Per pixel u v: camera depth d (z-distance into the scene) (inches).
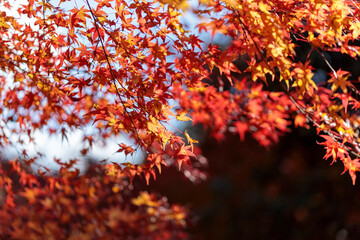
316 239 305.4
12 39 118.2
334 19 97.9
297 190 341.4
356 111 143.2
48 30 116.5
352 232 288.8
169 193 295.3
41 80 120.0
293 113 108.5
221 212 336.5
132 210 164.1
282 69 102.7
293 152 354.6
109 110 117.0
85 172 160.2
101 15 107.1
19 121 137.8
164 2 93.7
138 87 113.3
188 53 108.0
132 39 110.3
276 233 331.9
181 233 139.5
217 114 102.6
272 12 102.3
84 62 112.6
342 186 303.9
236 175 367.9
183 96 104.3
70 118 135.0
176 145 123.0
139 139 120.2
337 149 114.2
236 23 103.1
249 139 378.3
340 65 247.6
